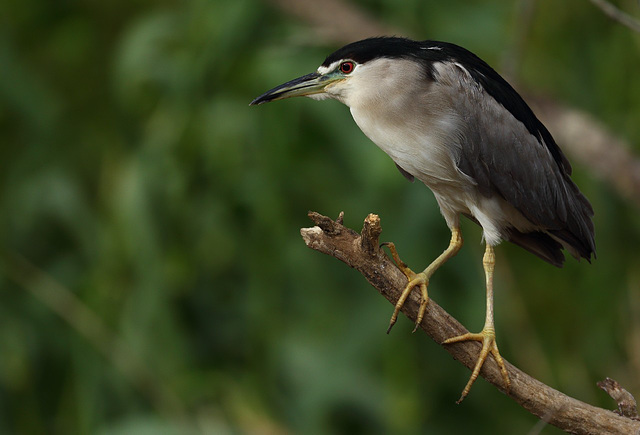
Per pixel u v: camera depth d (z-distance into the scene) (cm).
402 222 1028
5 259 1091
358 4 1191
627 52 1168
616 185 1123
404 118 774
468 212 824
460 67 788
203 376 1045
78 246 1123
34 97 1129
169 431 984
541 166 812
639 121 1177
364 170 1012
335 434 1051
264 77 1036
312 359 1023
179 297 1049
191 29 1086
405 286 695
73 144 1148
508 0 1137
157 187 1030
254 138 1029
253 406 1029
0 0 1166
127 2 1184
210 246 1050
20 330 1076
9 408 1079
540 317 1155
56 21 1183
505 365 691
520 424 1092
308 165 1060
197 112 1051
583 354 1138
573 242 850
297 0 1122
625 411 670
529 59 1154
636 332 1128
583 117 1145
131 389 1034
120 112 1139
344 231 662
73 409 1078
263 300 1039
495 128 789
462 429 1079
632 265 1155
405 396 1002
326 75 801
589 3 1160
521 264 1155
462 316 1057
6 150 1144
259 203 1023
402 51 785
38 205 1088
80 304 1062
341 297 1049
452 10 1148
